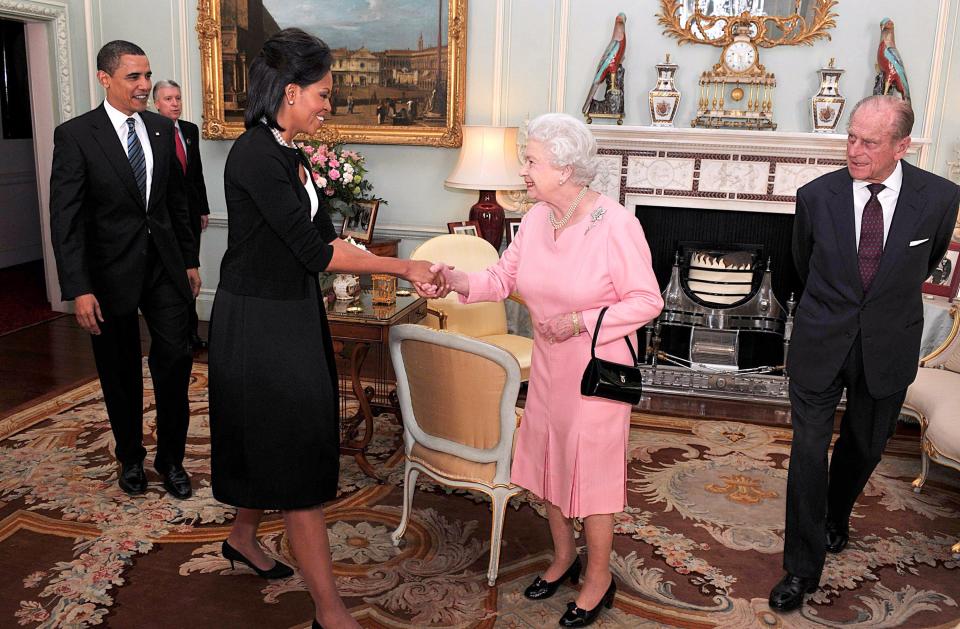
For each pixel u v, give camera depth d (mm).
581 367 2553
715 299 5602
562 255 2564
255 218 2279
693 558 3199
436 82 5863
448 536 3320
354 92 6023
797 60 5391
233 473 2436
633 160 5453
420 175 6117
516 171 5289
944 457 3432
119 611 2758
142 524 3357
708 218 5688
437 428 2988
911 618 2836
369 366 5434
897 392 2824
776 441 4449
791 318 5219
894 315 2725
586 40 5629
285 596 2871
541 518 3492
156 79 6480
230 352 2352
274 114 2293
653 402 5078
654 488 3822
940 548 3330
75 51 6523
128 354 3543
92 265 3350
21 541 3199
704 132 5215
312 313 2393
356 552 3180
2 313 6680
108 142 3275
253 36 6121
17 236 8648
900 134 2533
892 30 5094
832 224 2730
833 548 3268
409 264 2623
